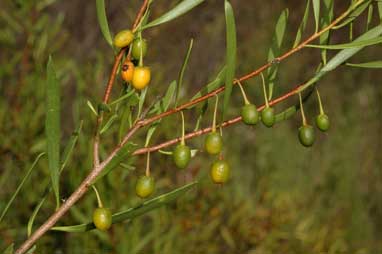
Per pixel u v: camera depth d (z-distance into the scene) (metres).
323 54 0.58
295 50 0.56
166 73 1.49
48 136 0.55
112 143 0.96
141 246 0.99
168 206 1.09
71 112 1.23
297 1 2.13
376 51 2.12
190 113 1.09
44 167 0.99
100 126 0.55
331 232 1.37
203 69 1.88
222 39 1.90
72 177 0.96
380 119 2.01
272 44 0.59
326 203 1.74
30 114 1.02
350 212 1.75
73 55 1.59
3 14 1.03
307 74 2.10
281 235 1.20
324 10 0.58
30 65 1.04
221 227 1.16
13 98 1.03
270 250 1.19
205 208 1.13
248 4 2.08
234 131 1.77
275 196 1.29
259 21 2.08
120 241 0.98
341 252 1.35
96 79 1.03
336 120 2.00
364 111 2.02
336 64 0.57
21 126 1.00
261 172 1.67
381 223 1.80
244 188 1.57
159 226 1.05
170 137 1.07
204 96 0.55
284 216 1.22
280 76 2.07
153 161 1.08
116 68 0.55
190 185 0.56
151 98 1.04
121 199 0.99
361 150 1.92
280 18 0.58
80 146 0.98
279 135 1.84
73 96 1.22
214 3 1.88
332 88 2.06
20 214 1.00
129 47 0.55
